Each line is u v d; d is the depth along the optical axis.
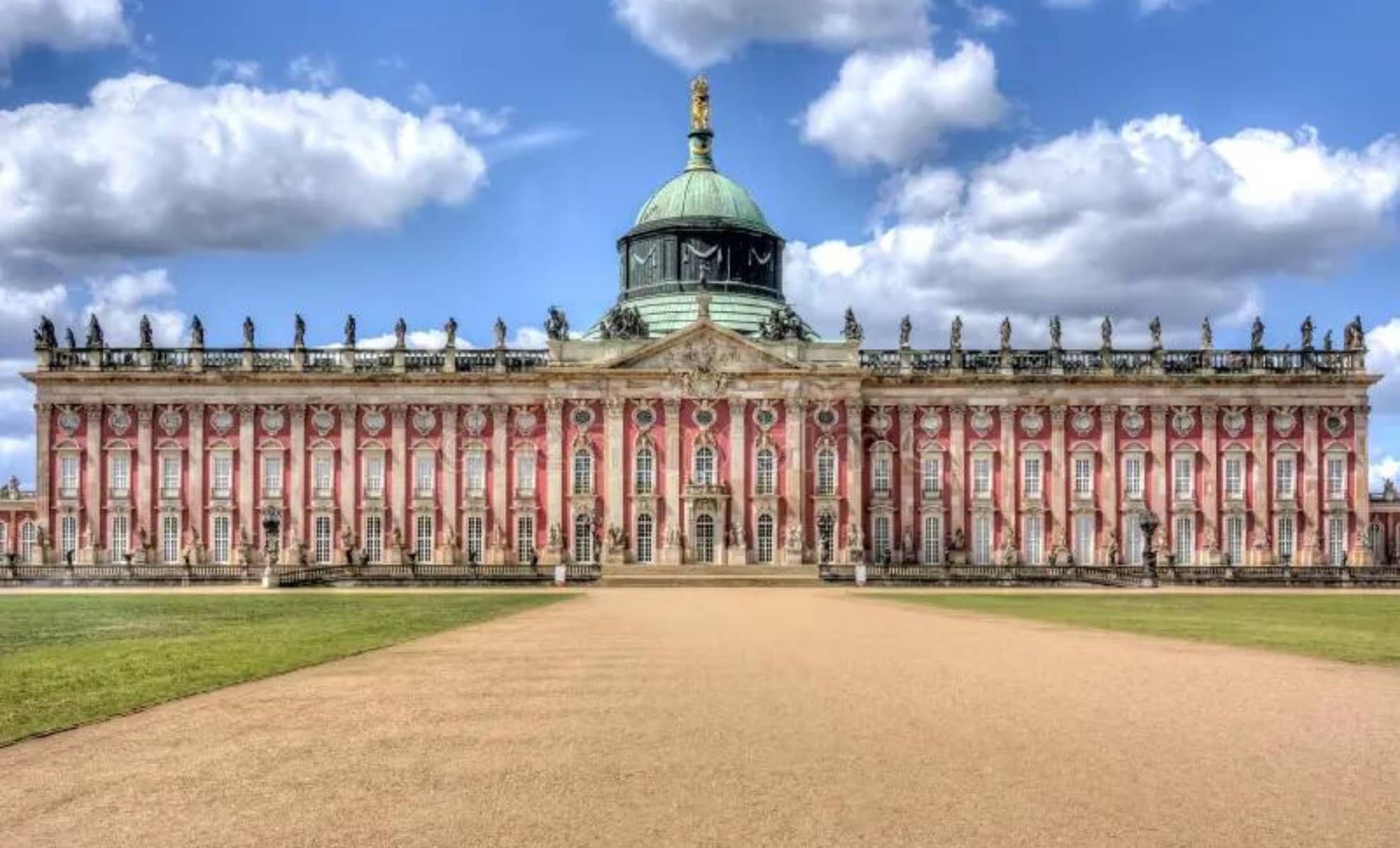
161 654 34.12
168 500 108.56
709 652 35.66
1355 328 111.06
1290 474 110.44
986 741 20.69
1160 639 40.12
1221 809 16.11
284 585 86.31
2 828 15.20
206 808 16.16
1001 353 111.25
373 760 19.12
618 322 112.56
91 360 109.31
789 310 113.50
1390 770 18.42
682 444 107.56
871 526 109.88
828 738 20.94
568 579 90.94
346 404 109.31
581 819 15.57
